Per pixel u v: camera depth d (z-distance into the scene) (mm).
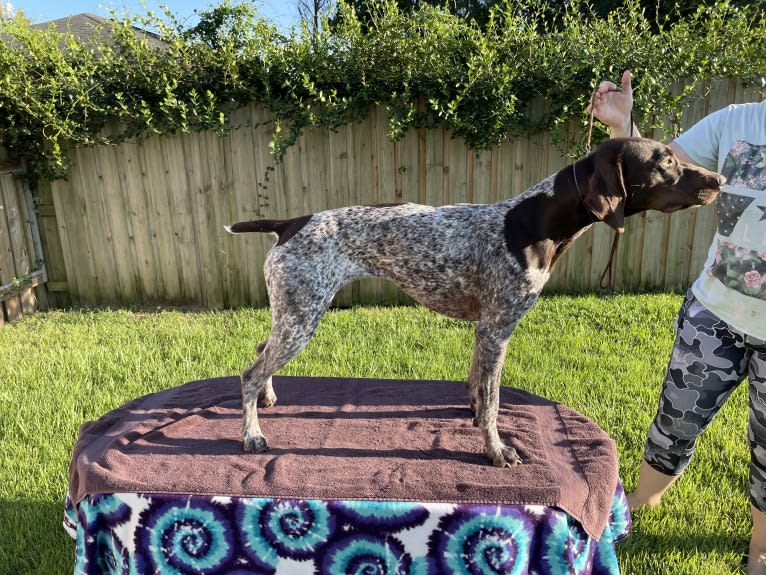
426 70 5000
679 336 2434
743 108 2145
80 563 2127
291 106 5160
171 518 2062
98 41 5422
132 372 4332
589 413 3695
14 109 5191
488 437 2275
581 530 2072
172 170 5523
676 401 2461
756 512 2443
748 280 2090
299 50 5051
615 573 2252
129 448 2414
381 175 5469
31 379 4191
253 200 5578
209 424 2680
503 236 2252
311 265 2348
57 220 5738
